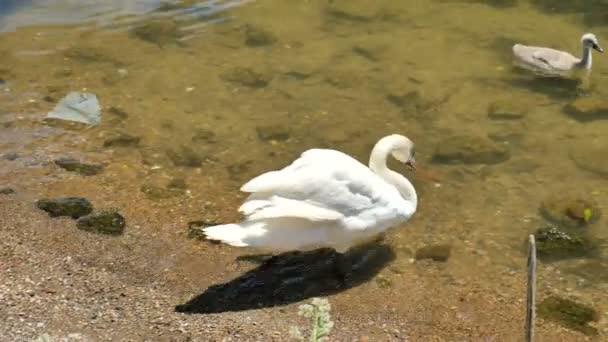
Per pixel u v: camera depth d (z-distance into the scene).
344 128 6.94
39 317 5.64
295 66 7.47
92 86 7.26
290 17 8.01
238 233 5.70
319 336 4.78
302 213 5.69
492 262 6.06
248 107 7.10
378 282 5.95
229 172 6.61
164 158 6.68
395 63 7.51
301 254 6.09
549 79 7.36
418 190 6.48
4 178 6.48
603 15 8.09
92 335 5.57
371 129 6.93
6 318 5.61
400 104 7.14
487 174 6.59
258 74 7.38
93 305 5.74
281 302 5.83
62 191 6.41
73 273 5.91
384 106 7.12
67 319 5.64
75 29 7.82
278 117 7.02
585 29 7.95
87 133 6.85
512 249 6.14
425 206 6.38
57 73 7.38
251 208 5.68
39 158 6.64
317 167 5.80
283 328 5.67
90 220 6.21
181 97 7.18
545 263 6.05
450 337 5.67
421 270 6.02
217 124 6.96
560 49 7.73
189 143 6.80
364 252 6.11
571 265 6.04
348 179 5.82
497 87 7.29
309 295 5.88
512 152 6.76
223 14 8.03
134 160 6.66
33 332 5.55
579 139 6.85
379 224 5.91
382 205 5.90
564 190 6.50
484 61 7.55
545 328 5.71
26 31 7.78
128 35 7.77
